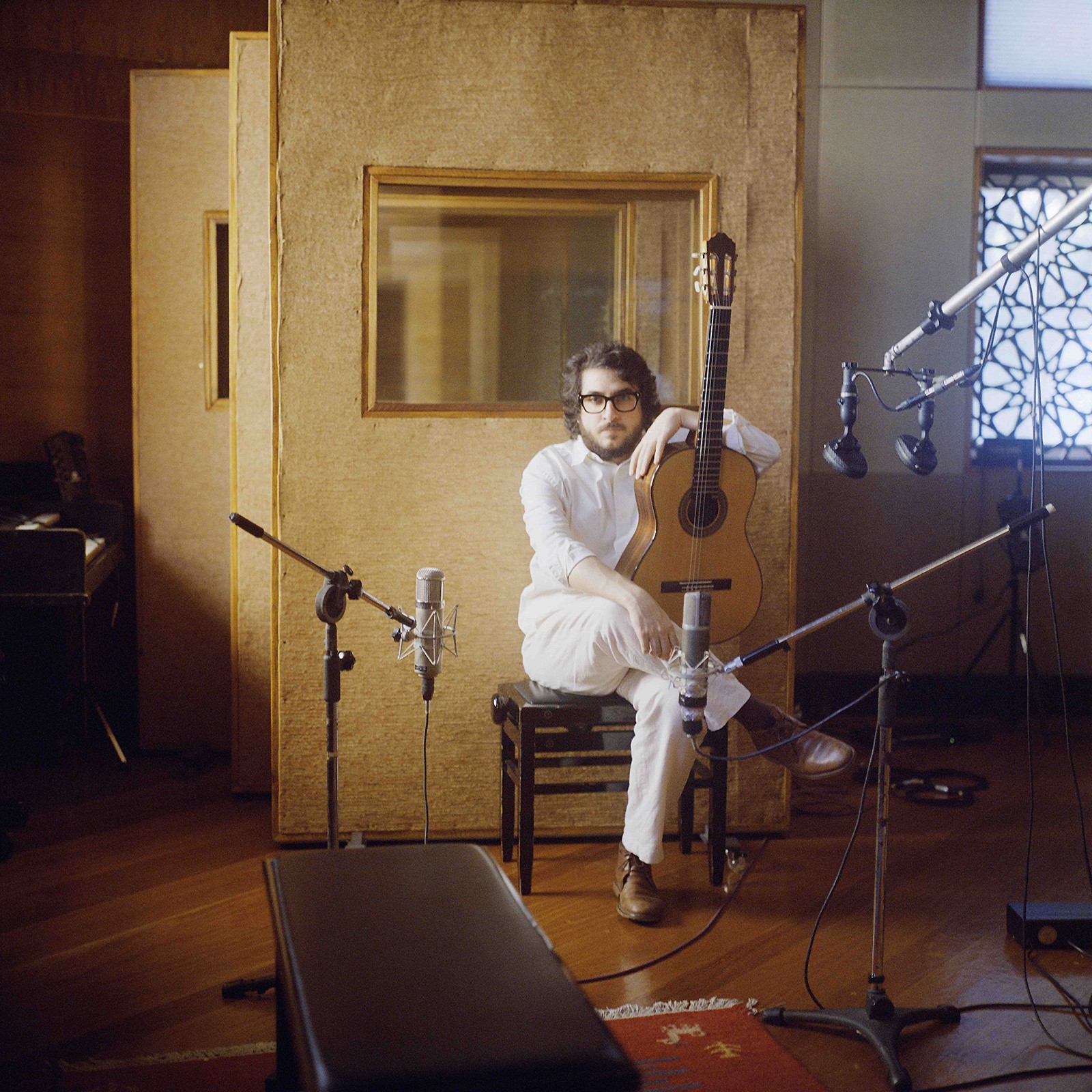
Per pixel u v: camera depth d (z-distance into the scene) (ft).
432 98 9.59
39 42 13.64
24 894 8.89
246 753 11.41
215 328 12.53
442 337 9.98
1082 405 15.38
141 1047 6.59
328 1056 3.53
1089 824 10.89
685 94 9.82
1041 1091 6.27
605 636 8.50
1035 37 14.90
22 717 12.64
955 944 8.16
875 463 15.05
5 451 13.84
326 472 9.75
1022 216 15.30
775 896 9.01
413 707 9.97
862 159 14.78
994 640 15.29
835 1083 6.31
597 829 10.33
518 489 9.98
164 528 12.68
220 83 12.28
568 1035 3.68
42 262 13.78
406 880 4.98
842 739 14.01
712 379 8.75
